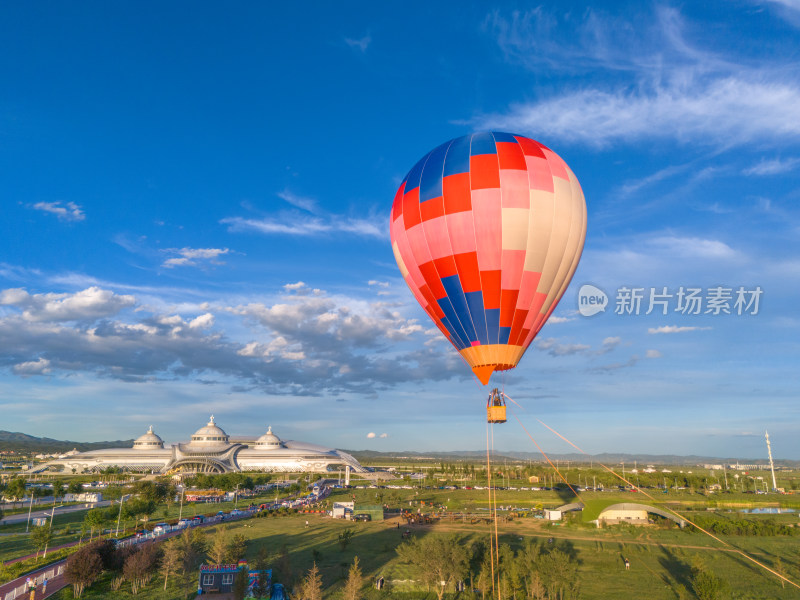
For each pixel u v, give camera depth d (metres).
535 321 54.03
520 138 55.62
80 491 188.50
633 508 136.00
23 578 76.94
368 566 86.44
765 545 108.44
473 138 55.41
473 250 51.41
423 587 74.44
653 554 98.56
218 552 78.06
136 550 77.81
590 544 107.38
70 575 68.31
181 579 77.38
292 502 183.75
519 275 51.69
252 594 68.81
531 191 51.50
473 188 51.50
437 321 56.66
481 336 53.31
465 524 132.00
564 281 55.09
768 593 75.06
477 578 75.81
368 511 143.50
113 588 72.50
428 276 54.66
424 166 55.75
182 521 126.00
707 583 70.81
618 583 79.50
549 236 51.81
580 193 55.34
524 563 73.94
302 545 102.88
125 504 140.00
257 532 116.62
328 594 70.81
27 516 139.75
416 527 126.75
